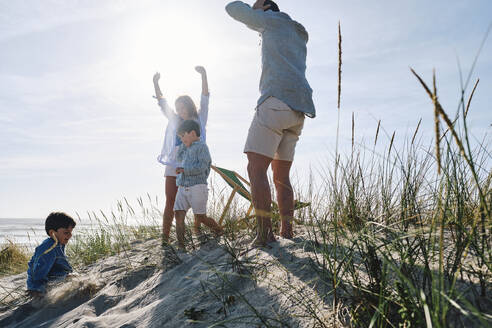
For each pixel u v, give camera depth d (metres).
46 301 3.13
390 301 1.41
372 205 2.21
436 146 0.88
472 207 1.62
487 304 1.28
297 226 3.33
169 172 4.29
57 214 3.68
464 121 0.99
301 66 2.88
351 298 1.53
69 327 2.31
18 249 7.03
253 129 2.71
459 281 1.45
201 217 3.71
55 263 3.57
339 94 1.62
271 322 1.62
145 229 5.23
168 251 3.51
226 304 1.95
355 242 1.62
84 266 4.49
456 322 1.20
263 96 2.72
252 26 2.94
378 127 1.77
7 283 4.30
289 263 2.16
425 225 1.74
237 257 2.53
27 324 2.84
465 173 1.55
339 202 2.07
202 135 4.48
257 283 2.05
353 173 2.33
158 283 2.75
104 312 2.57
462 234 1.47
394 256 1.77
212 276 2.37
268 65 2.79
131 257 4.02
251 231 3.44
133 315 2.24
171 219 4.25
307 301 1.68
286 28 2.85
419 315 1.12
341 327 1.43
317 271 1.89
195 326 1.84
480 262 1.45
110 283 3.15
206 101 4.60
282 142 2.93
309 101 2.77
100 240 5.16
